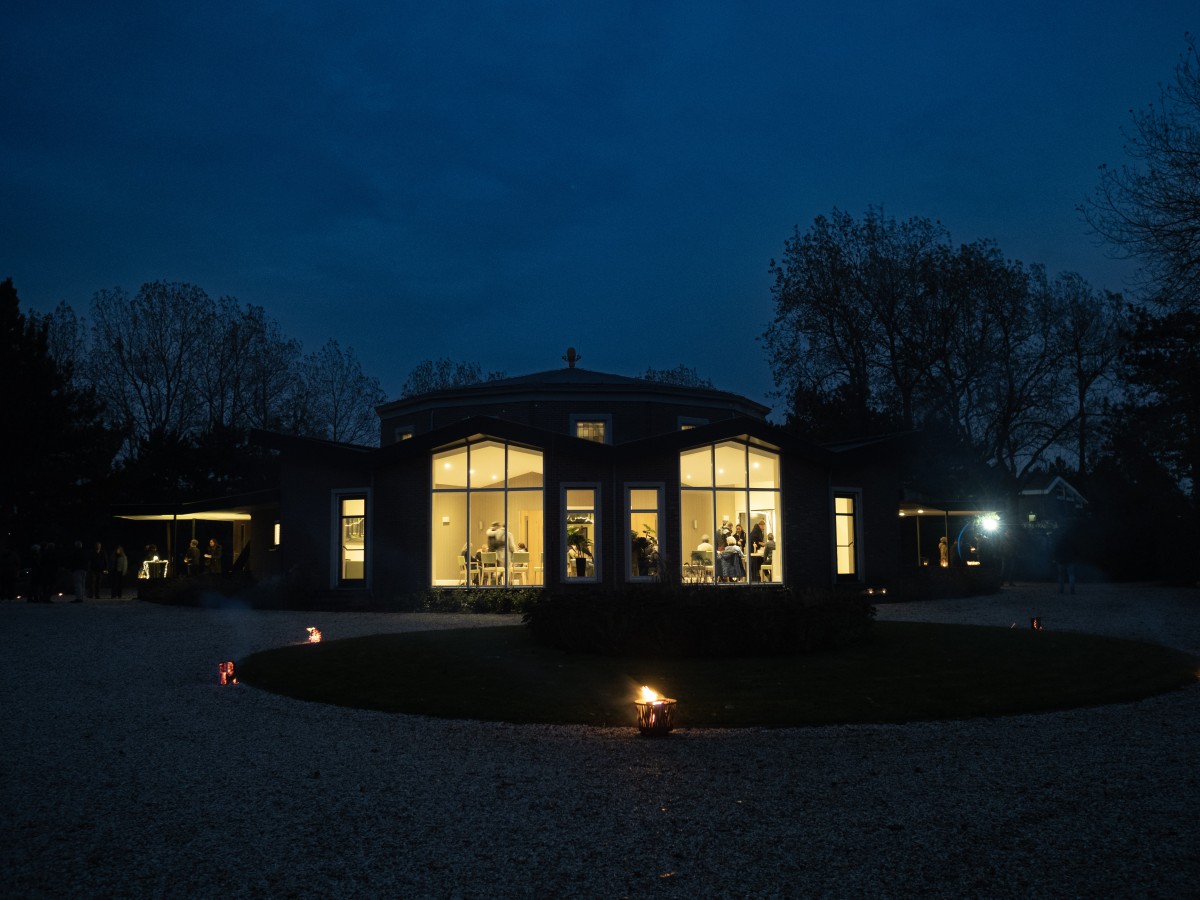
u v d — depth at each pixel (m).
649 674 12.69
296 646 16.19
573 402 32.31
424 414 34.00
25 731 9.55
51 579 30.27
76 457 41.69
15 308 40.72
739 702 10.71
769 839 5.81
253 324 56.38
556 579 25.55
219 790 7.18
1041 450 48.31
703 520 27.00
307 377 59.56
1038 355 46.56
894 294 44.62
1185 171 22.31
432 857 5.57
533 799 6.84
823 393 49.41
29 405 38.75
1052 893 4.87
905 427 46.34
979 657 14.05
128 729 9.66
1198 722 9.61
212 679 13.23
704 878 5.15
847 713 10.12
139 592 32.09
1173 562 36.81
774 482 27.64
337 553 27.14
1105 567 43.00
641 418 32.50
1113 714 10.11
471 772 7.73
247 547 36.06
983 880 5.07
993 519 42.69
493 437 26.11
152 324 53.34
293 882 5.18
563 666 13.48
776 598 15.21
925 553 48.94
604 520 25.69
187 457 49.62
